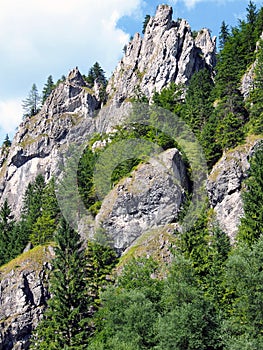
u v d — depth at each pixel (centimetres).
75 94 17175
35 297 7844
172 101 10338
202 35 16838
